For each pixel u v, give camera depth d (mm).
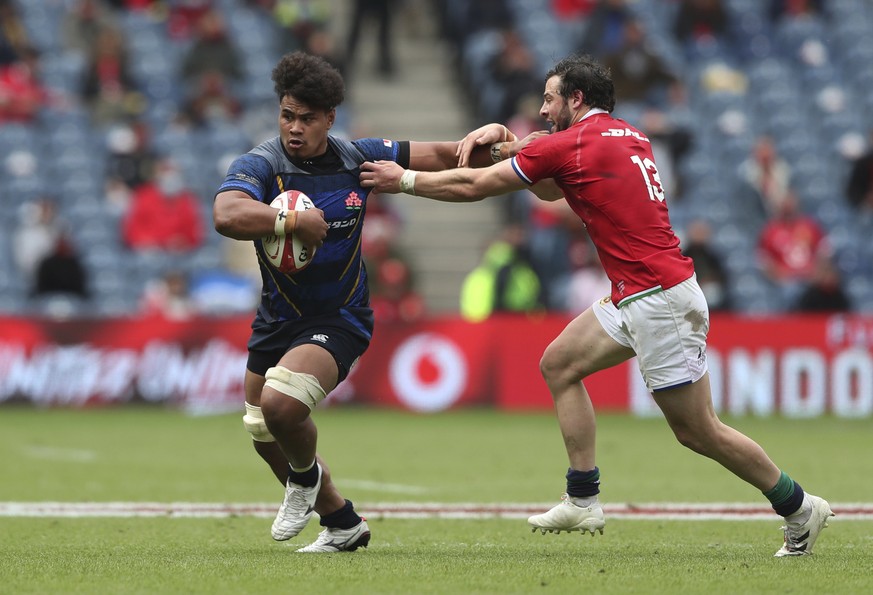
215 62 77812
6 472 38969
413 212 76750
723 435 22656
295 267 22094
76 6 82312
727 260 70375
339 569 21172
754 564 21938
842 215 74938
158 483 36625
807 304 64375
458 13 86250
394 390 62094
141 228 68312
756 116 81062
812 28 86000
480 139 23859
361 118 82562
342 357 22703
